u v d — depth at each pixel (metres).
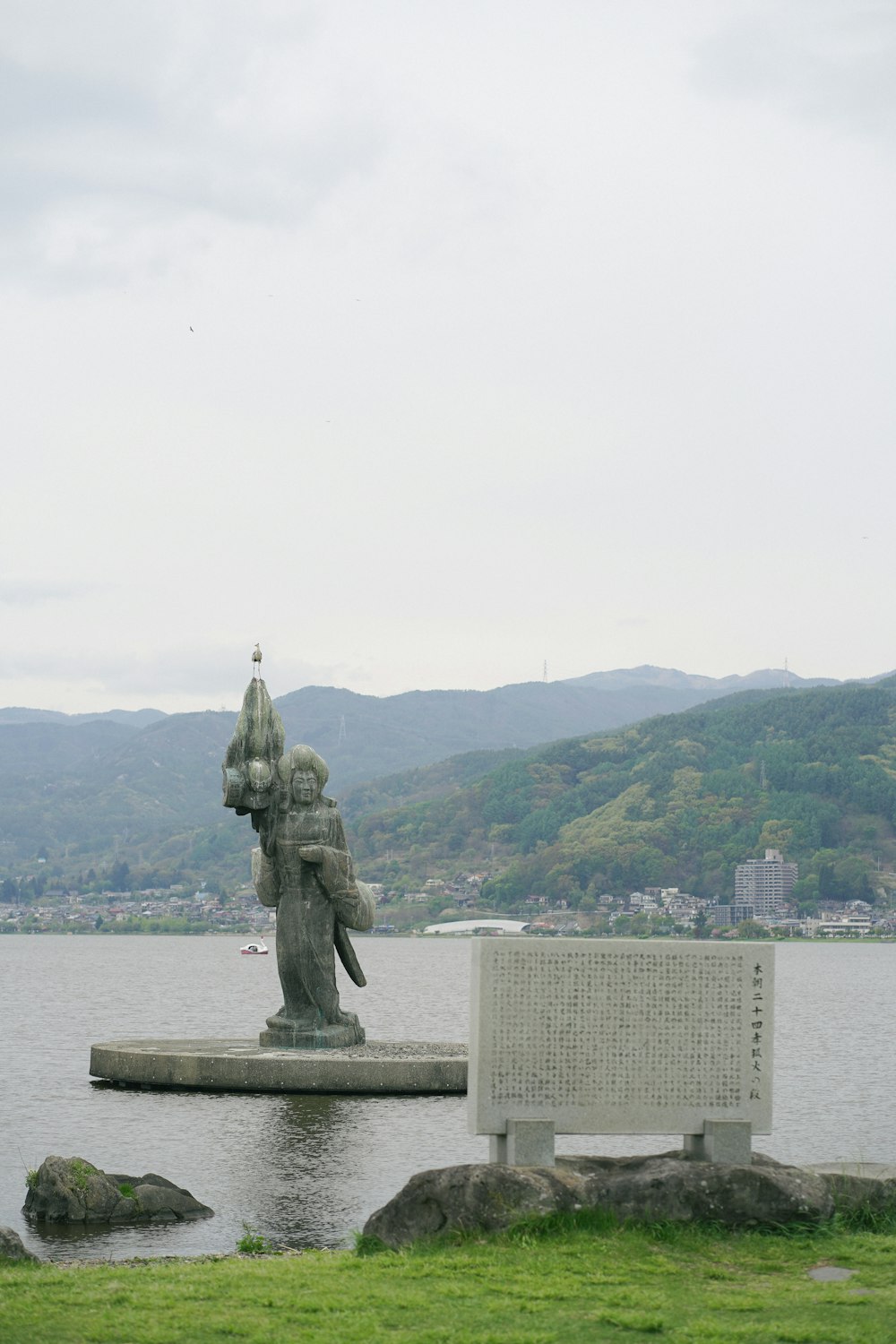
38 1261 18.12
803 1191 17.58
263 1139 30.66
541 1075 19.06
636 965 19.31
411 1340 13.84
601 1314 14.40
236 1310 14.94
